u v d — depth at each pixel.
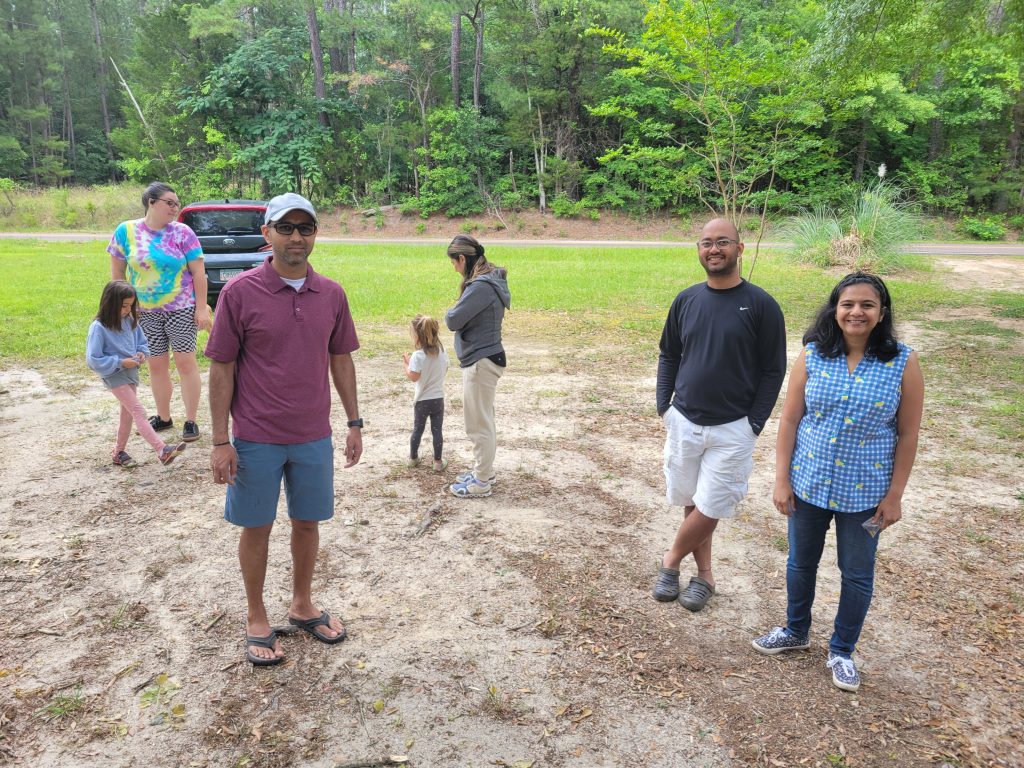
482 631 3.19
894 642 3.15
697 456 3.23
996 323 11.11
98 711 2.63
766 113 13.10
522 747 2.50
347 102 36.00
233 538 4.00
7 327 9.57
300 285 2.72
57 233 30.77
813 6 13.66
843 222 18.86
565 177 34.41
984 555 3.96
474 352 4.36
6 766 2.36
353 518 4.30
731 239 3.01
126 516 4.25
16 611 3.26
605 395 7.13
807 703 2.74
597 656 3.02
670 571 3.46
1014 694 2.81
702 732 2.58
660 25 11.75
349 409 3.09
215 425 2.68
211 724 2.58
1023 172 32.38
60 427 5.84
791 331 10.36
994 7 11.60
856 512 2.70
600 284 14.62
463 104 35.41
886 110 30.33
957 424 6.28
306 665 2.93
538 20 32.81
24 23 50.84
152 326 5.44
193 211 9.96
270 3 35.91
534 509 4.48
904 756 2.47
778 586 3.62
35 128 51.19
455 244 4.34
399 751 2.47
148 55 37.75
